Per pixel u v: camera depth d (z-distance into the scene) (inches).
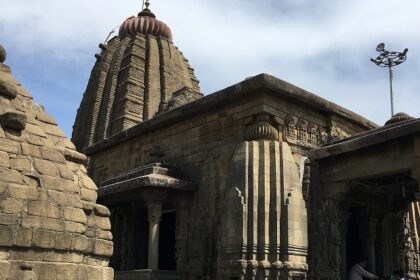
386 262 721.0
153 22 1485.0
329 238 593.0
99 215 285.0
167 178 634.8
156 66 1352.1
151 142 784.9
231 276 541.3
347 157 593.6
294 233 548.7
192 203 660.7
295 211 557.6
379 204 701.9
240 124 621.3
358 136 605.9
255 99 604.1
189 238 644.7
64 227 254.4
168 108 971.3
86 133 1369.3
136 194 654.5
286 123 619.2
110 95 1331.2
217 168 639.8
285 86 596.1
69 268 252.5
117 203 723.4
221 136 648.4
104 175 900.6
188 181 656.4
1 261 225.8
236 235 549.6
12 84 275.1
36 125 272.1
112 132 1225.4
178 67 1440.7
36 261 239.6
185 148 706.2
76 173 285.3
